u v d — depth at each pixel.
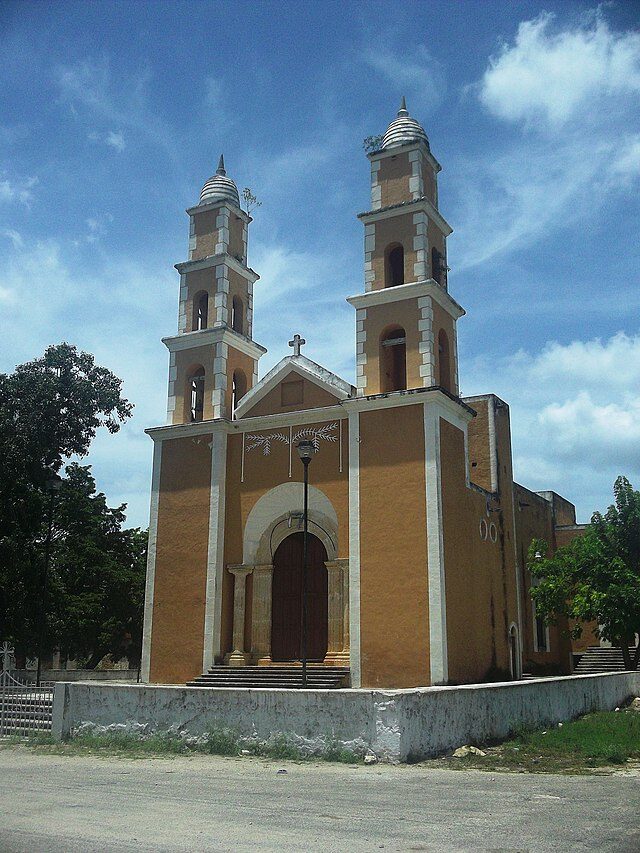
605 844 7.89
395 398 22.50
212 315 27.38
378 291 24.12
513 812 9.44
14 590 34.25
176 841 7.92
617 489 29.05
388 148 25.72
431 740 14.12
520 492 33.22
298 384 25.12
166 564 25.22
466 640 21.94
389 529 21.83
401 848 7.71
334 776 12.22
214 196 28.72
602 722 18.06
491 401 28.75
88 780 12.01
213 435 25.55
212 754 14.65
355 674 21.28
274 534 24.39
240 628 23.92
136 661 51.41
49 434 33.22
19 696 18.62
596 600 26.67
